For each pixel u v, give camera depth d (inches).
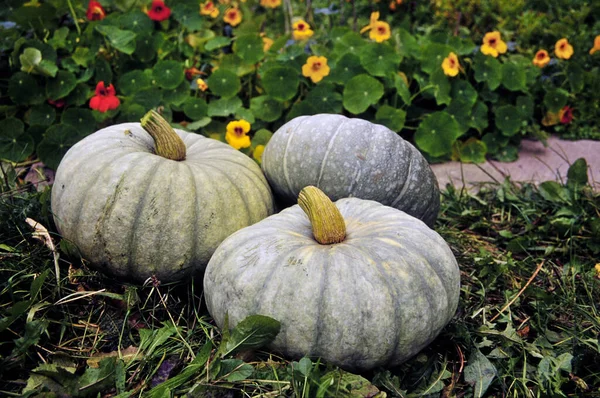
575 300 41.6
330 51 65.6
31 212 42.3
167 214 37.5
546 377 34.8
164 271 38.3
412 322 33.0
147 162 38.4
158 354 35.1
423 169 42.8
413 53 61.9
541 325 39.4
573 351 36.7
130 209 37.3
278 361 34.1
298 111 57.2
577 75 66.1
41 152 52.2
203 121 56.1
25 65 54.2
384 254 33.5
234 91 56.7
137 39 58.7
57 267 38.4
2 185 46.8
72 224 38.5
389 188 41.1
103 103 50.8
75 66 57.1
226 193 39.0
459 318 38.9
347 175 40.6
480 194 54.2
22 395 31.4
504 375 34.9
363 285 32.4
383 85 59.7
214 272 34.8
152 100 56.4
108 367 32.8
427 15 82.7
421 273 33.5
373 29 60.2
